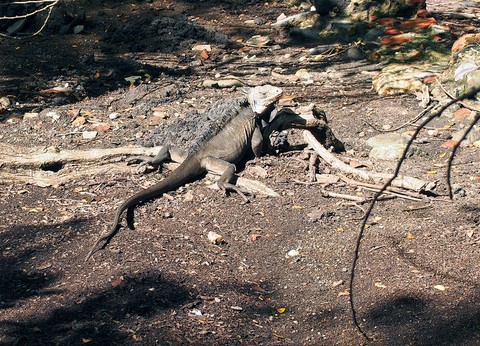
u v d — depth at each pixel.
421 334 3.33
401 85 5.02
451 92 4.86
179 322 3.35
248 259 3.67
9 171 4.12
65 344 3.25
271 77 5.32
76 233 3.77
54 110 4.77
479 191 4.02
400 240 3.73
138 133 4.49
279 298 3.50
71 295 3.46
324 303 3.47
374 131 4.63
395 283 3.54
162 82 5.14
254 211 3.90
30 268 3.59
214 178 4.08
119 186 4.06
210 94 4.99
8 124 4.69
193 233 3.78
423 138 4.52
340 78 5.29
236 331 3.34
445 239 3.73
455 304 3.43
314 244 3.73
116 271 3.56
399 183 4.02
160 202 3.95
